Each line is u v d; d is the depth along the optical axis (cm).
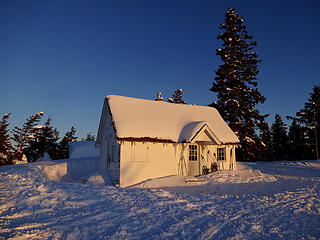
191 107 1947
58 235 471
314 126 3759
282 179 1461
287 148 4512
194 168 1551
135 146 1354
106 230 511
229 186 1197
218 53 3152
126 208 680
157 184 1211
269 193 1027
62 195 787
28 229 492
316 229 539
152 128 1447
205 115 1895
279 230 531
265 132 4694
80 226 525
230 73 2927
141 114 1543
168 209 681
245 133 2867
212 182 1254
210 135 1516
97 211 642
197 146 1602
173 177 1320
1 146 2836
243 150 2944
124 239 467
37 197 744
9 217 560
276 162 2809
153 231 512
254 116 2883
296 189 1084
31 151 3297
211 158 1636
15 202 682
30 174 1186
